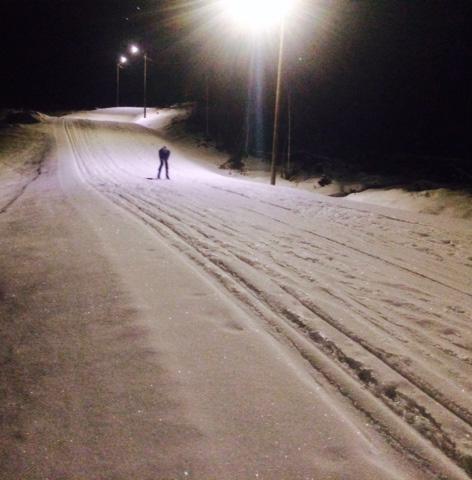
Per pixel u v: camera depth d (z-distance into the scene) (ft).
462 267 22.63
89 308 13.62
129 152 104.94
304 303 15.53
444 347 13.37
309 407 9.50
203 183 57.67
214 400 9.48
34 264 17.71
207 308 13.96
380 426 9.39
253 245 23.24
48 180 63.10
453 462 8.60
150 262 18.02
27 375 10.44
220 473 7.61
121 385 9.88
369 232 29.55
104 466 7.71
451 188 76.38
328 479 7.62
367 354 12.34
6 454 8.01
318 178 95.66
